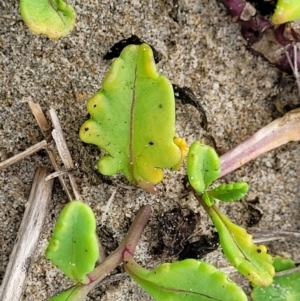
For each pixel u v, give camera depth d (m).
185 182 0.23
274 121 0.23
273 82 0.23
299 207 0.24
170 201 0.23
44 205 0.21
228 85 0.23
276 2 0.22
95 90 0.22
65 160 0.21
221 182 0.23
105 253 0.22
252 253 0.20
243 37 0.22
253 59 0.23
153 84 0.19
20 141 0.21
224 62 0.22
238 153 0.23
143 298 0.23
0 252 0.22
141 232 0.21
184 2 0.22
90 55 0.21
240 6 0.22
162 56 0.22
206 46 0.22
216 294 0.19
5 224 0.22
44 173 0.22
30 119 0.21
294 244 0.24
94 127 0.20
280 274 0.24
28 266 0.21
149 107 0.19
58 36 0.19
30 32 0.21
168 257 0.23
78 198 0.22
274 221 0.24
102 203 0.22
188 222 0.23
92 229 0.17
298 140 0.23
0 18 0.21
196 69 0.22
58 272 0.22
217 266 0.24
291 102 0.23
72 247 0.17
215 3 0.22
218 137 0.23
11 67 0.21
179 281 0.19
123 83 0.19
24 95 0.21
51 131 0.21
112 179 0.22
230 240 0.20
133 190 0.22
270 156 0.23
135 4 0.22
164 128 0.19
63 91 0.21
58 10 0.19
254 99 0.23
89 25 0.21
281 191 0.24
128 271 0.20
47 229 0.22
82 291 0.19
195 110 0.22
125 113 0.19
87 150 0.22
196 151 0.19
